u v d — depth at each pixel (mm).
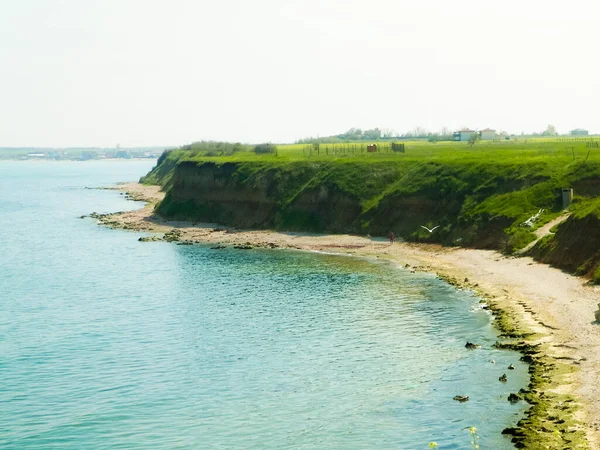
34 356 60688
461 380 51031
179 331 67938
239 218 146500
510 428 41594
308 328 67500
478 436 41625
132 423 46344
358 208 129625
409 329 65250
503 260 91750
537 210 101125
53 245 131125
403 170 136750
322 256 109625
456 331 63500
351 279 90250
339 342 62469
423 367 54562
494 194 111500
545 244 88625
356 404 48156
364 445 41844
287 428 44781
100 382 54062
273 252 115312
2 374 56062
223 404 49125
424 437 42344
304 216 135125
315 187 137250
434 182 122250
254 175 149500
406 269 95312
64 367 57688
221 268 102062
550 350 54719
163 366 57531
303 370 55500
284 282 90188
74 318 74062
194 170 163250
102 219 169500
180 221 156625
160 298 83188
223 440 43375
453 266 93750
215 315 73875
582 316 62219
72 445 43188
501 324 63406
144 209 185500
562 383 47500
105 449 42594
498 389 48688
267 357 59094
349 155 168750
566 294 70500
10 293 87688
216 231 139625
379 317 70188
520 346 56750
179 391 51812
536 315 64875
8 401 50438
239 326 69125
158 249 123000
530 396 45969
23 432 45188
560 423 41125
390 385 51281
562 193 101188
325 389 51219
